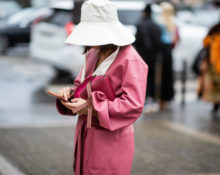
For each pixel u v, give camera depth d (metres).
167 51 8.05
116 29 2.62
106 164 2.67
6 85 9.62
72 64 9.65
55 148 5.25
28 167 4.51
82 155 2.77
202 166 4.91
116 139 2.69
